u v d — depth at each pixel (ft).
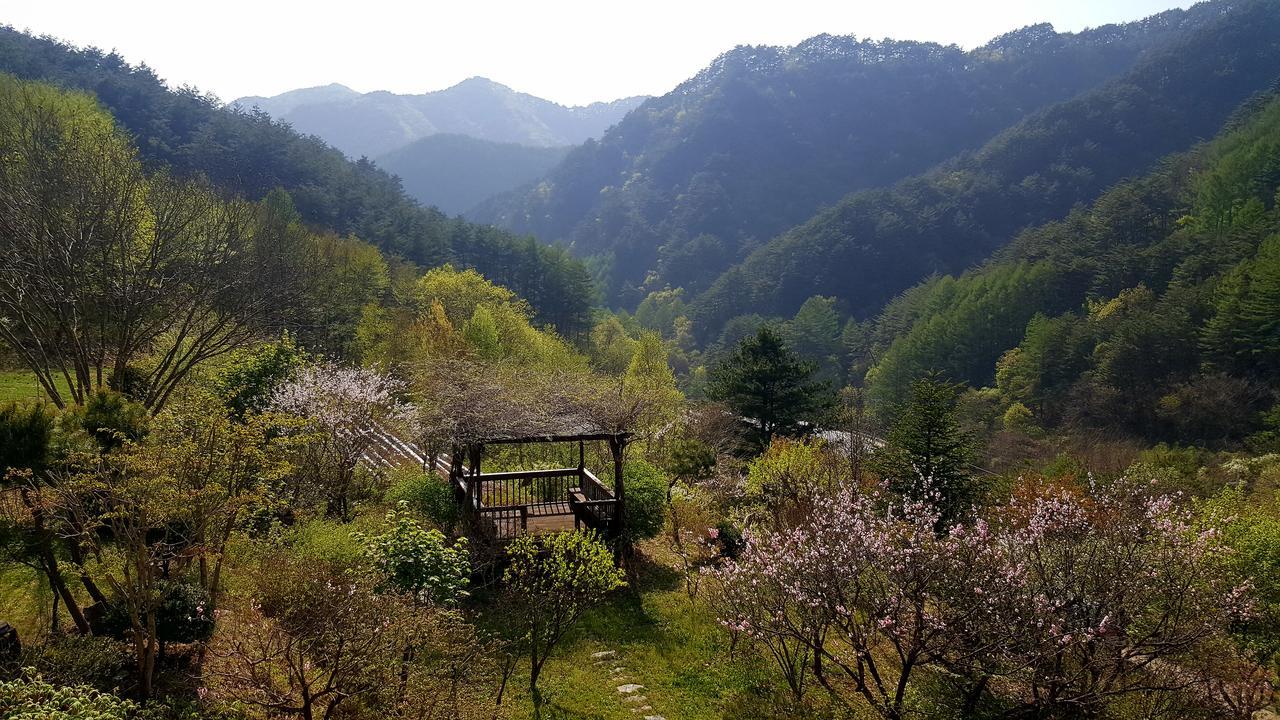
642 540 52.47
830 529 30.22
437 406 44.50
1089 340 178.40
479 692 26.78
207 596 27.86
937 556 27.40
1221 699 27.53
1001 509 44.32
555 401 46.52
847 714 28.76
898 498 54.85
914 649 26.61
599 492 48.44
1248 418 129.59
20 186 51.39
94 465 25.02
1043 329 185.88
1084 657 26.61
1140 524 30.94
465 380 48.39
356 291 131.44
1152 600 28.12
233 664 25.12
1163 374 152.46
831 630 35.91
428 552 31.37
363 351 102.68
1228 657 29.71
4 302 48.16
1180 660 28.45
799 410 94.38
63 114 66.49
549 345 126.72
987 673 25.85
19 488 24.32
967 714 26.86
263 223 79.36
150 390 55.26
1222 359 145.07
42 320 52.65
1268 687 30.89
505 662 32.76
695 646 36.40
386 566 30.45
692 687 32.37
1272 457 101.14
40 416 26.03
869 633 28.89
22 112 58.80
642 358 122.11
